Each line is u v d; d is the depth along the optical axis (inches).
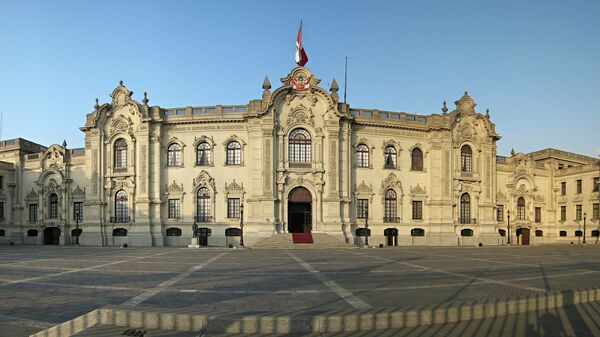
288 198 1934.1
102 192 1995.6
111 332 397.4
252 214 1888.5
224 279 739.4
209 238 1935.3
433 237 2057.1
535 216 2485.2
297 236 1819.6
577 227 2426.2
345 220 1945.1
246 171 1953.7
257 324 406.9
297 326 410.3
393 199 2065.7
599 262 1105.4
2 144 2298.2
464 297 552.1
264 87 1967.3
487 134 2199.8
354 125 2043.6
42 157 2191.2
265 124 1915.6
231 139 1973.4
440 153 2106.3
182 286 657.0
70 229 2122.3
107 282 703.7
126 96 2015.3
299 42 2053.4
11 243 2196.1
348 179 1971.0
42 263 1046.4
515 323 446.6
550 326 436.1
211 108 1999.3
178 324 412.5
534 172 2481.5
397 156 2085.4
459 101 2166.6
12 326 428.1
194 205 1961.1
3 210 2231.8
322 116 1971.0
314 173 1936.5
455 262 1081.4
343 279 738.8
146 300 539.8
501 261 1120.2
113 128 2011.6
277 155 1930.4
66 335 395.5
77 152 2164.1
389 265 995.9
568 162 2716.5
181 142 1991.9
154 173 1967.3
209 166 1972.2
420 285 663.8
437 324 441.7
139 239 1908.2
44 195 2181.3
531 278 753.0
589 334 409.4
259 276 782.5
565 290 569.6
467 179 2138.3
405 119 2126.0
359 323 420.8
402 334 403.5
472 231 2148.1
